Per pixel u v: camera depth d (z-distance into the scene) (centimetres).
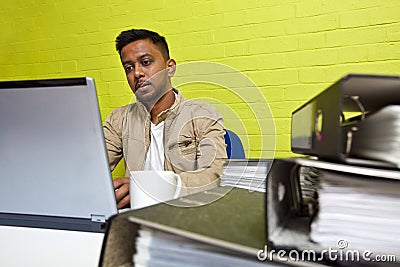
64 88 51
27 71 283
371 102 43
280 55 217
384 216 34
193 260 36
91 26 264
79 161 55
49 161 57
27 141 56
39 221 60
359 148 35
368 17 199
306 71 212
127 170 76
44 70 278
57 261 58
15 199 61
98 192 56
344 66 204
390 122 33
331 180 35
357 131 35
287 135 213
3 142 58
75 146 55
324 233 35
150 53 147
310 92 211
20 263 60
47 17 276
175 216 40
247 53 224
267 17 220
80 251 56
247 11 224
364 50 200
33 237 60
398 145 32
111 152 92
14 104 54
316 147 40
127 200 74
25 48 283
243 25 225
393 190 34
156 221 37
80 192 57
